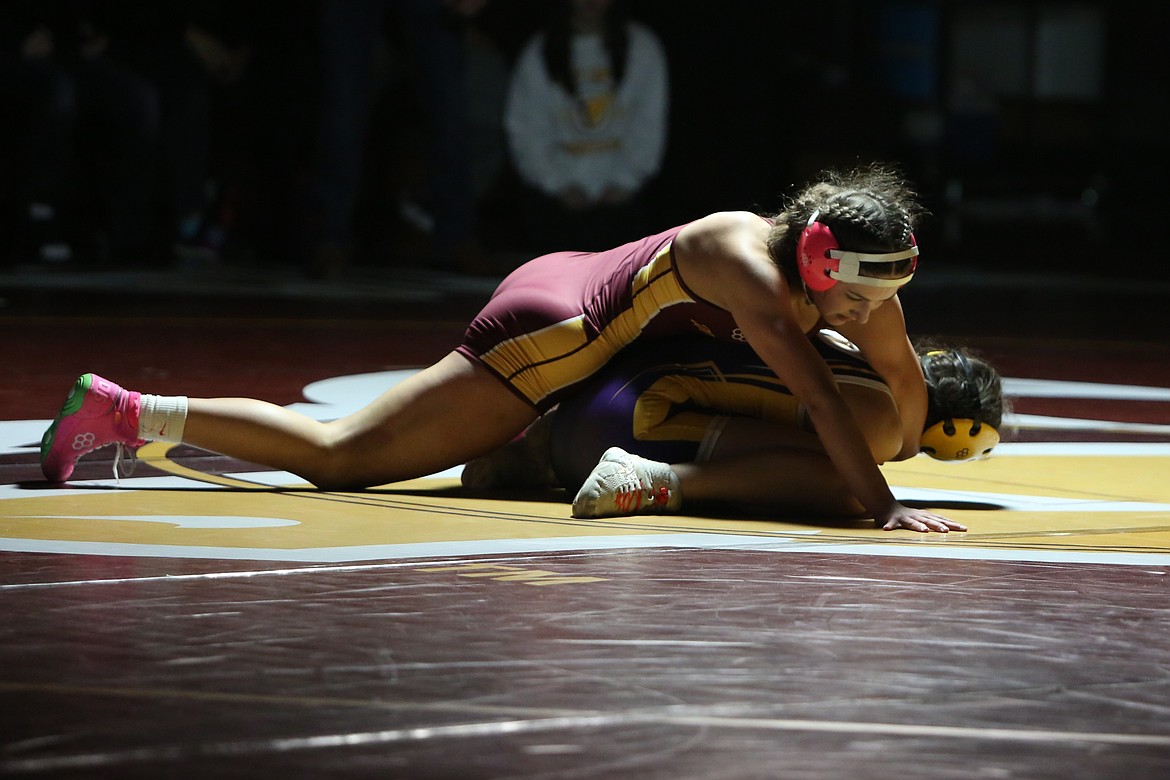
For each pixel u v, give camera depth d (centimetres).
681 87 3859
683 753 416
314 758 407
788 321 882
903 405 955
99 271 3294
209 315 2420
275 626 557
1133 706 469
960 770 408
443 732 430
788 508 900
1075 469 1139
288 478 1017
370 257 3784
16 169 3219
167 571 666
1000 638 556
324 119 3141
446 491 989
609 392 941
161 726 433
